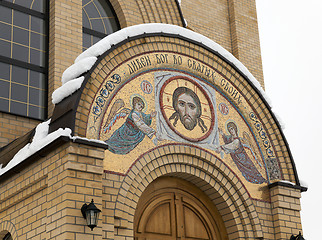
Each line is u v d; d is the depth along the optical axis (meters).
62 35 12.69
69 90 8.67
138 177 9.11
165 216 9.72
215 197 10.21
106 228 8.32
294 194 10.72
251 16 16.41
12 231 9.10
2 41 12.20
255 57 15.95
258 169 10.58
